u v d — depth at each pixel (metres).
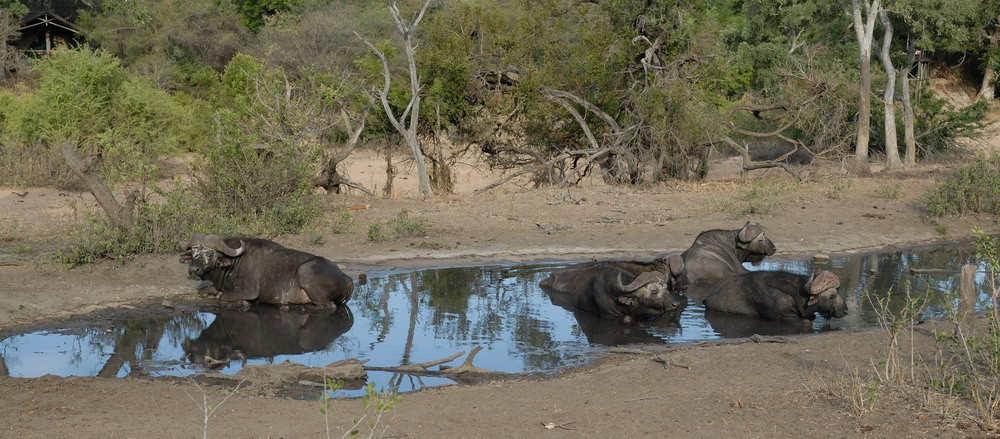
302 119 21.84
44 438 6.39
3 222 18.12
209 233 14.77
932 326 9.70
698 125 26.83
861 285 13.33
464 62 27.09
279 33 46.56
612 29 27.92
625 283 11.42
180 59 49.06
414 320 11.59
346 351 10.02
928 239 17.84
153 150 27.89
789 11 40.06
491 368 9.28
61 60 28.50
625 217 19.81
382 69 29.31
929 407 6.75
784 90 34.75
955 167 31.52
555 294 13.20
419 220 17.77
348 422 6.84
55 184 25.44
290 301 12.14
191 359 9.65
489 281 14.07
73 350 9.94
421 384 8.61
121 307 12.02
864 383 7.44
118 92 28.48
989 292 12.48
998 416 6.53
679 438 6.30
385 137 28.16
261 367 8.77
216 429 6.62
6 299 11.68
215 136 19.56
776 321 11.22
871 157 37.59
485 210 20.56
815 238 17.23
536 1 28.39
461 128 28.67
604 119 27.84
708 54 27.89
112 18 47.41
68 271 13.33
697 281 13.59
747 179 29.09
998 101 48.88
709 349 9.45
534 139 29.84
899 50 40.09
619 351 9.74
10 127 27.39
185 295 12.68
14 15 48.06
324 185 23.67
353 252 15.85
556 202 21.84
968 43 43.62
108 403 7.47
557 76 28.09
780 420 6.64
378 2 51.50
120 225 14.07
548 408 7.22
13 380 8.23
